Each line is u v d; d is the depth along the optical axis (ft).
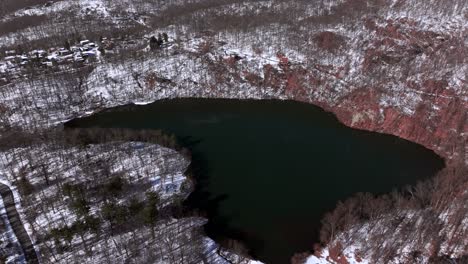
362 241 245.24
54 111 437.17
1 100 442.09
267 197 296.30
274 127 400.06
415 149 364.38
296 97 456.04
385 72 437.17
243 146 364.99
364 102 413.80
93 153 340.80
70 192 281.74
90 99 460.55
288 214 279.28
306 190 304.09
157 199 274.98
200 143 370.94
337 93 438.40
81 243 249.34
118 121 422.41
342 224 257.55
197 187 307.17
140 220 261.24
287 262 242.78
